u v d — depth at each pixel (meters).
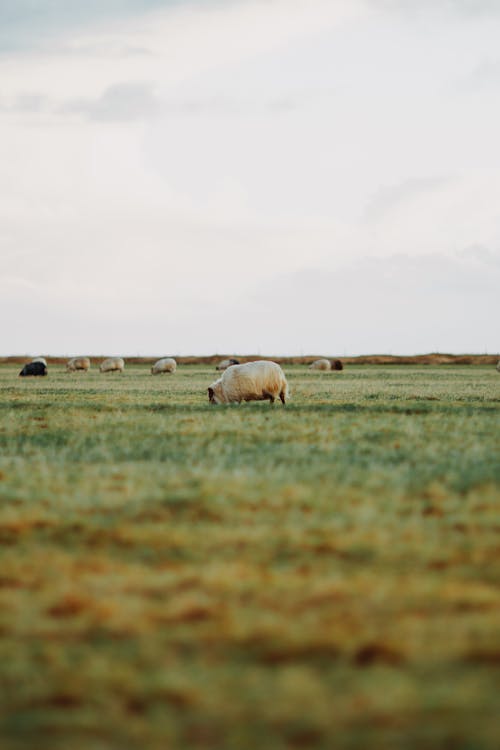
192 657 6.85
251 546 10.17
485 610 7.82
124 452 17.73
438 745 5.41
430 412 28.02
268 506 12.20
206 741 5.52
